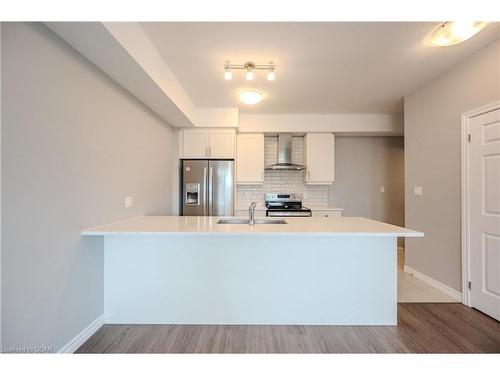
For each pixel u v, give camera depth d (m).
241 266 2.20
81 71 1.80
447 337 1.97
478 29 1.93
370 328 2.12
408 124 3.34
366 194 5.05
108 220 2.17
